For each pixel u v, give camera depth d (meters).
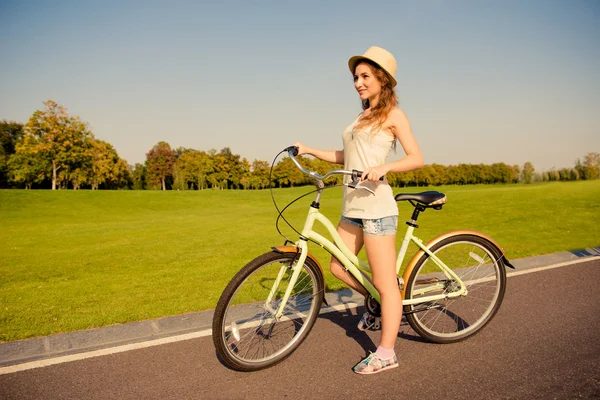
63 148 55.00
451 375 2.71
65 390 2.58
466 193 19.56
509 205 14.17
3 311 4.05
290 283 2.83
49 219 21.34
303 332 3.00
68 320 3.74
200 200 36.75
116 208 28.84
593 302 4.00
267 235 9.77
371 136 2.66
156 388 2.60
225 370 2.81
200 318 3.76
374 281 2.78
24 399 2.48
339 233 2.99
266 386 2.61
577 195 15.60
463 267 3.35
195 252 7.40
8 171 65.00
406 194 2.94
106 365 2.88
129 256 7.14
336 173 2.50
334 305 4.05
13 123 75.88
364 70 2.64
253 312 2.98
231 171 89.81
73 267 6.29
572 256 5.96
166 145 95.94
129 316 3.83
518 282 4.68
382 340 2.77
